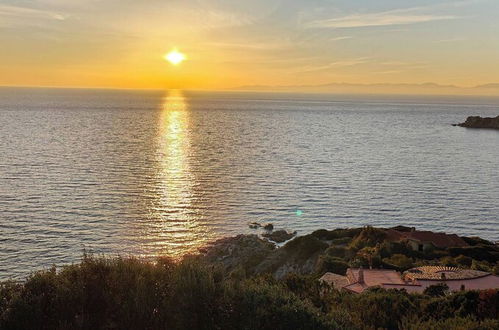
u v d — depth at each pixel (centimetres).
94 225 7681
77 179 11012
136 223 7919
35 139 17900
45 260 6138
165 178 11606
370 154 16650
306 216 8812
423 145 19562
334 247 6191
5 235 6988
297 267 5997
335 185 11356
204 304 1620
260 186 11038
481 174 13238
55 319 1569
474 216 9094
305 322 1672
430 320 2214
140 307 1592
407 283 4238
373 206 9600
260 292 1767
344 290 3775
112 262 1783
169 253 6638
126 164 13300
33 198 9106
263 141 19850
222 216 8612
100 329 1582
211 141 19400
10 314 1524
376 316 2397
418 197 10406
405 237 6456
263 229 7994
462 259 5631
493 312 2480
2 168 11938
